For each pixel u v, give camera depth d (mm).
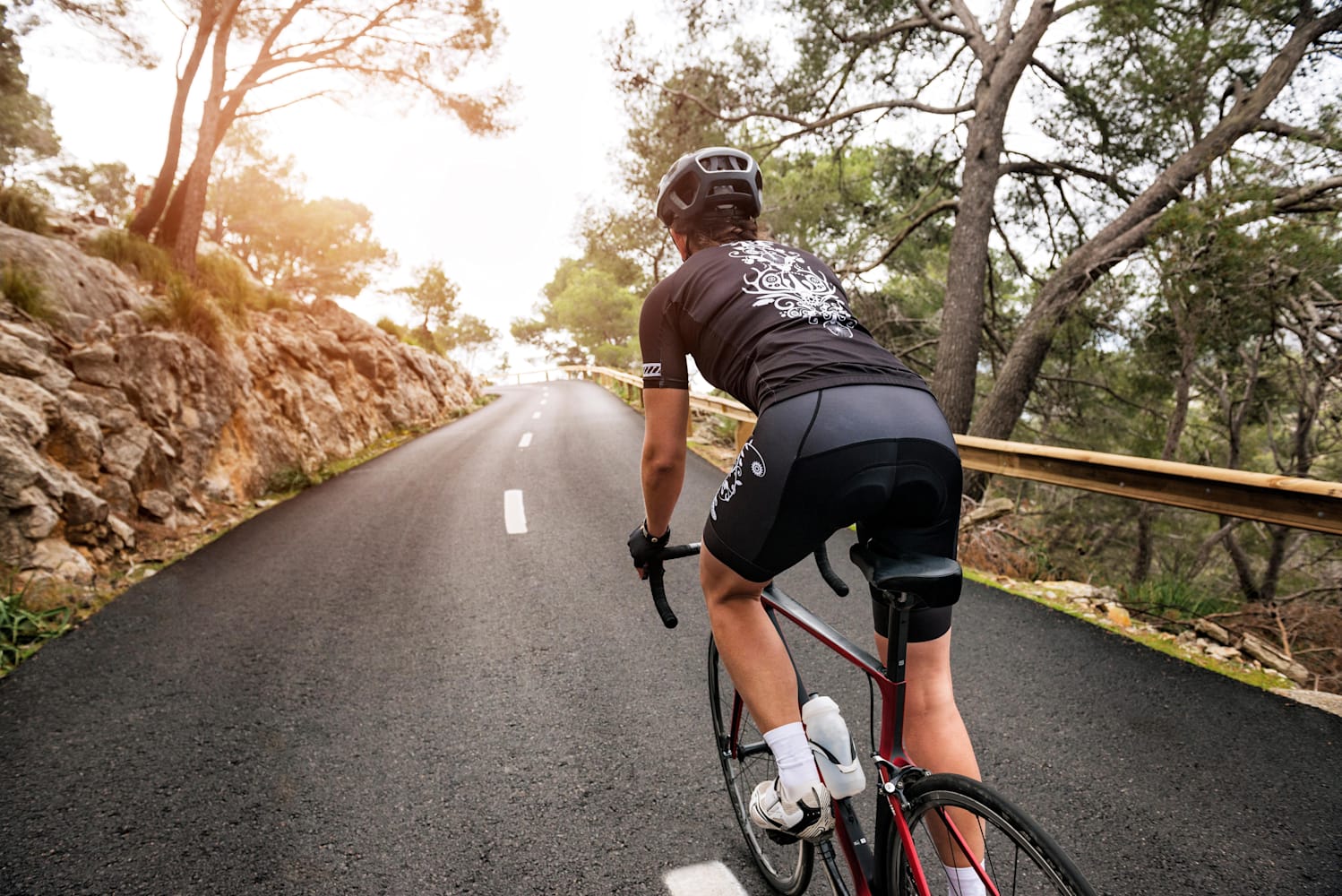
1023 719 2906
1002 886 1513
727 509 1455
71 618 4430
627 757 2803
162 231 11961
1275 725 2754
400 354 17859
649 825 2416
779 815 1710
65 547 5039
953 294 10500
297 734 3064
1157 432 12703
